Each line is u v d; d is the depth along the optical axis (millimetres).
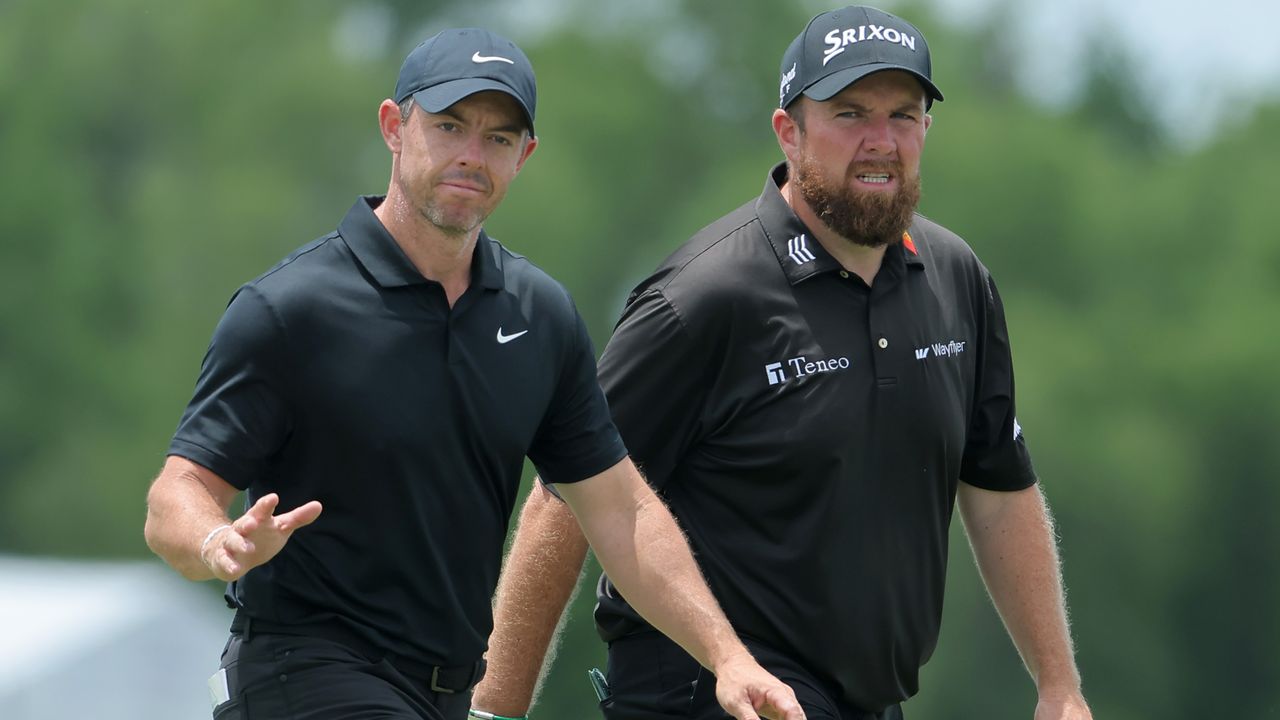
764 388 18406
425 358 16281
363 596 16312
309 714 16125
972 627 105375
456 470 16438
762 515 18500
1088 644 123125
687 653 19047
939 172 137125
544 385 16922
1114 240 138750
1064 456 123125
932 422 18766
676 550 17562
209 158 149375
